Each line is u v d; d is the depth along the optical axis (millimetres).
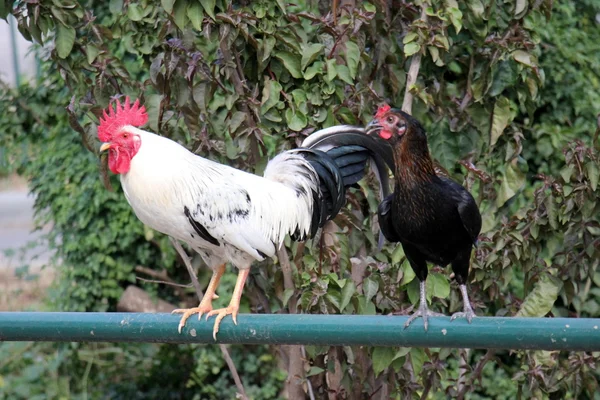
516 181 8359
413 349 7898
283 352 8844
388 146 7699
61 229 14867
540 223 8102
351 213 8109
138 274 14930
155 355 15078
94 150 7945
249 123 7918
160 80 7926
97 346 15250
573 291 8445
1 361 15477
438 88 8516
